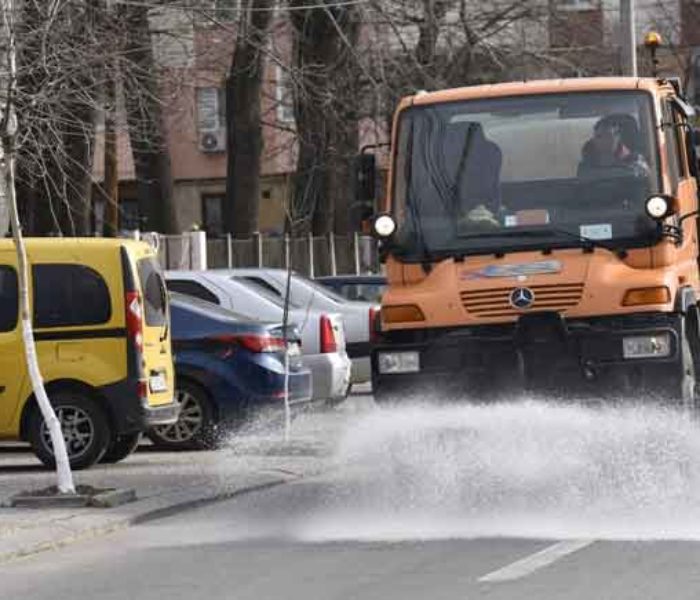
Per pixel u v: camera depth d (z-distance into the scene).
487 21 89.38
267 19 82.62
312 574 26.48
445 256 34.97
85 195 66.62
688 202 36.81
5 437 40.59
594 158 35.22
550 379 33.84
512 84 36.34
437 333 34.28
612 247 34.34
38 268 40.28
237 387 44.69
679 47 103.44
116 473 40.09
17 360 40.12
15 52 42.09
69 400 40.12
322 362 49.19
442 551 28.23
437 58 87.06
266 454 43.41
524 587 24.50
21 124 45.53
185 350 44.84
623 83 35.75
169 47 73.12
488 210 35.16
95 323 40.12
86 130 53.53
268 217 135.00
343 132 83.69
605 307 33.66
